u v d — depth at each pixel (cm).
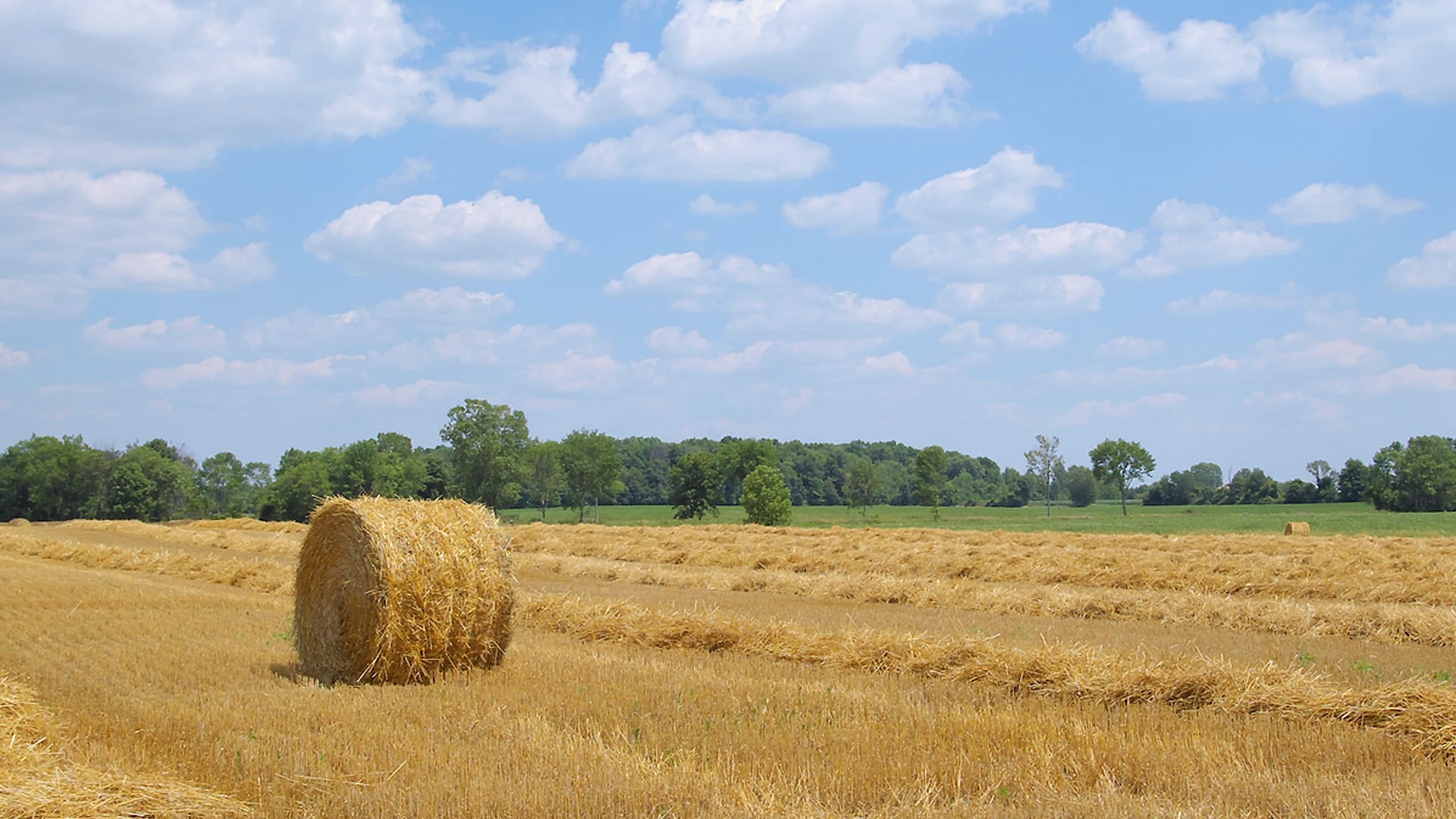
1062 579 2562
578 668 1298
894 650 1344
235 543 4112
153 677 1238
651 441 15650
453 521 1314
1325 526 6738
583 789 745
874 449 17600
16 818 661
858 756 845
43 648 1437
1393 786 771
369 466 9644
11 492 10294
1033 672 1192
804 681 1212
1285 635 1730
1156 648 1505
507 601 1331
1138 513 10456
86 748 868
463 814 701
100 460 10431
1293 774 825
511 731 926
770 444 10712
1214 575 2431
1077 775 815
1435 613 1703
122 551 3303
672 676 1223
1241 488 13062
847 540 3753
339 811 714
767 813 700
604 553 3609
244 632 1608
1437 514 8738
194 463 12325
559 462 9706
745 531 4394
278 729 950
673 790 745
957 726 950
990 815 696
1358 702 1002
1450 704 948
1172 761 834
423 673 1266
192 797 723
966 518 9756
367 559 1248
